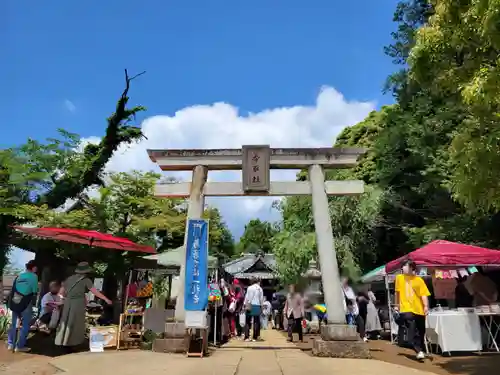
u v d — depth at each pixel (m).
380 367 7.11
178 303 9.46
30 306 8.80
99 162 15.59
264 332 18.52
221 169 10.45
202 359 7.96
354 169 21.55
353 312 12.32
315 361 7.78
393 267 11.18
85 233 9.77
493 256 9.48
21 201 14.88
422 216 16.77
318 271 16.81
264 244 48.44
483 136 6.39
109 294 14.91
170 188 10.21
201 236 9.12
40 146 15.42
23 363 7.39
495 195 6.31
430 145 15.67
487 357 8.66
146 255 14.03
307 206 19.72
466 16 6.25
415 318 8.64
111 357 7.88
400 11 17.75
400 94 18.78
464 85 6.16
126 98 15.05
